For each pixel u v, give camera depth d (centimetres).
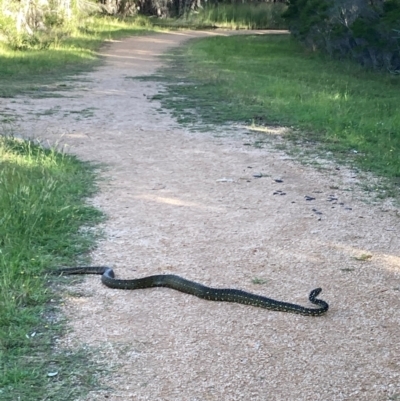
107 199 894
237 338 542
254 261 701
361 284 651
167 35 4584
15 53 2695
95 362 501
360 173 1071
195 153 1177
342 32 2958
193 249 729
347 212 871
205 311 589
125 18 5475
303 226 812
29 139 1227
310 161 1138
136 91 1936
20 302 582
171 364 501
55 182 899
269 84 2069
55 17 3684
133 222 807
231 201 904
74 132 1337
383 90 2136
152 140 1279
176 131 1372
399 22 2506
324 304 589
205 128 1406
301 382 483
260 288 637
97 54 3066
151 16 6150
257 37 4603
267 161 1131
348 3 2981
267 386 477
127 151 1181
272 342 538
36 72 2286
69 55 2830
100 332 545
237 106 1669
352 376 492
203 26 5766
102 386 471
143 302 603
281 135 1349
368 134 1378
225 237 767
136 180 993
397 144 1284
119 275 655
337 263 702
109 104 1697
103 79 2200
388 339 547
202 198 913
